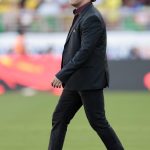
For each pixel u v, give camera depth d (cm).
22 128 3450
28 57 5484
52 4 6312
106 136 2166
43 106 4478
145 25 5634
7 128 3456
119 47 5516
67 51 2166
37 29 5709
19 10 6006
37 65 5469
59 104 2208
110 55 5478
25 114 4053
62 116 2205
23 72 5469
